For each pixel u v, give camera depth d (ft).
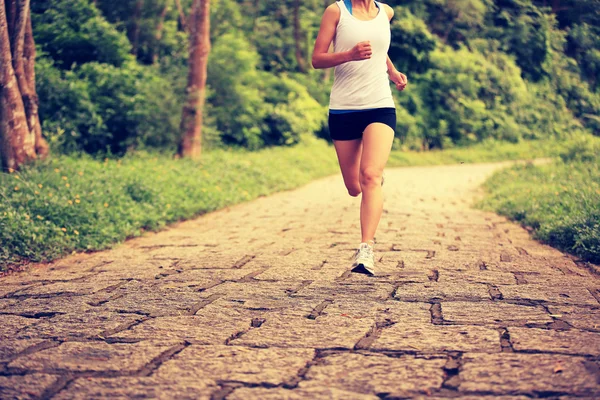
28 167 26.66
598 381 7.36
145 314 11.28
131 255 18.99
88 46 55.36
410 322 10.18
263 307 11.44
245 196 37.14
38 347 9.42
